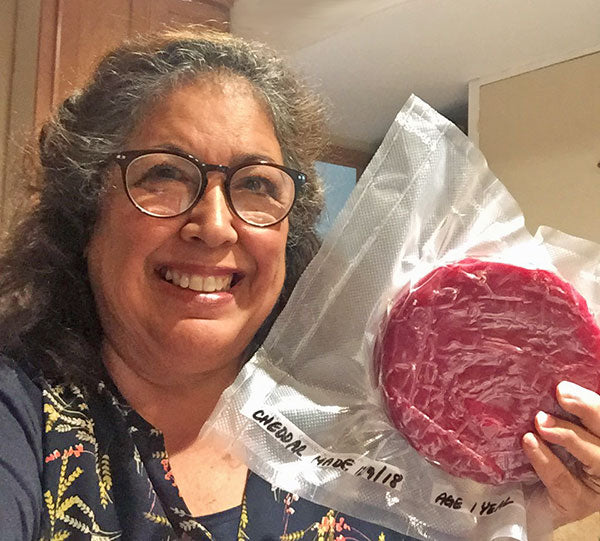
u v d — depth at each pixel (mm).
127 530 572
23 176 761
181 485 617
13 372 596
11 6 1317
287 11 1440
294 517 623
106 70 660
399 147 610
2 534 470
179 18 1357
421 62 1674
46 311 667
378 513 612
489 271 581
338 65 1683
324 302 614
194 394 652
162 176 594
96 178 633
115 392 632
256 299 625
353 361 614
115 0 1274
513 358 583
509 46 1592
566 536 1101
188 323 589
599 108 1548
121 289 598
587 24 1480
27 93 1229
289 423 592
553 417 583
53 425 583
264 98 638
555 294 578
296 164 701
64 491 564
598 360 579
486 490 620
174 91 606
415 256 606
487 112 1744
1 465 513
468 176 615
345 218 615
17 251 688
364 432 613
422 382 585
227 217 588
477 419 588
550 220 1614
